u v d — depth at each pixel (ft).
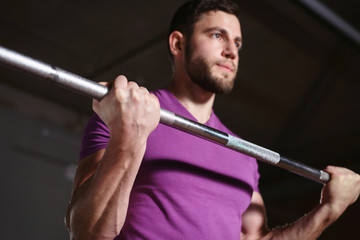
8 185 18.86
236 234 3.67
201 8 4.46
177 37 4.58
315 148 19.27
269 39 15.52
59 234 19.70
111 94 2.83
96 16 15.29
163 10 14.78
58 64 17.74
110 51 16.94
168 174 3.49
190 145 3.70
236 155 3.97
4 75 19.11
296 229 4.21
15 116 19.61
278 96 18.08
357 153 18.24
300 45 15.69
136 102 2.83
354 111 17.57
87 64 17.65
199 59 4.22
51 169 20.13
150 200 3.42
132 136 2.86
